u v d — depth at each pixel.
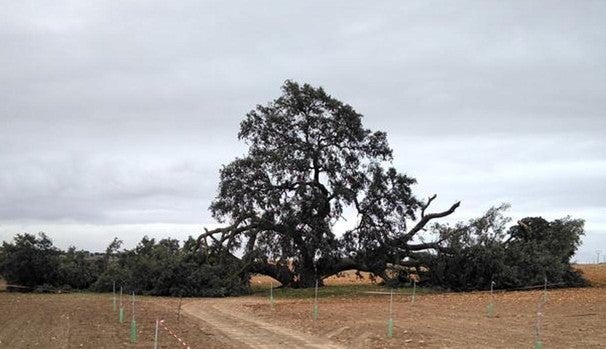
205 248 45.44
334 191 43.62
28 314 26.38
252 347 17.08
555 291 40.09
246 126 45.31
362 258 46.00
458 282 44.84
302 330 21.19
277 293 43.84
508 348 16.30
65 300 35.91
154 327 21.44
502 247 43.91
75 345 16.84
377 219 45.31
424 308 29.22
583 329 19.92
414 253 46.56
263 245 43.41
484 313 26.17
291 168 42.84
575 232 45.62
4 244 45.25
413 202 45.94
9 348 16.27
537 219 46.12
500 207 58.12
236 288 42.91
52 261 45.53
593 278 54.66
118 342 17.45
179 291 42.12
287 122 44.88
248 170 43.78
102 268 47.38
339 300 36.44
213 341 18.19
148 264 43.38
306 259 45.62
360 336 19.20
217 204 44.34
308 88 44.59
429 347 16.61
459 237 44.00
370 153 46.03
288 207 42.56
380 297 38.50
